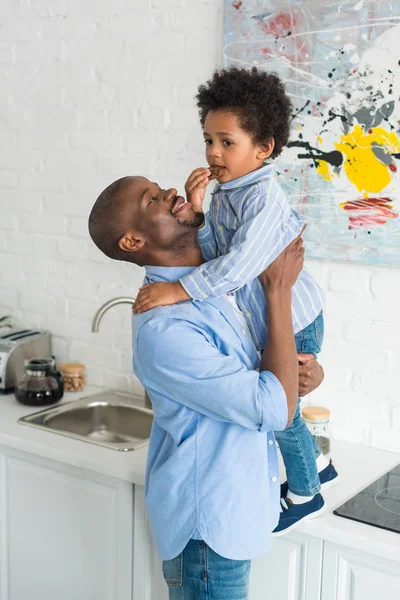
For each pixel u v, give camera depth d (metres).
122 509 2.00
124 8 2.38
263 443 1.53
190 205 1.48
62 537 2.15
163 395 1.52
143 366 1.49
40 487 2.17
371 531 1.66
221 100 1.50
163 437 1.62
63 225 2.64
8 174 2.74
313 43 2.03
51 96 2.58
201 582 1.52
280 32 2.07
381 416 2.11
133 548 2.00
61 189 2.62
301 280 1.59
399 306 2.04
